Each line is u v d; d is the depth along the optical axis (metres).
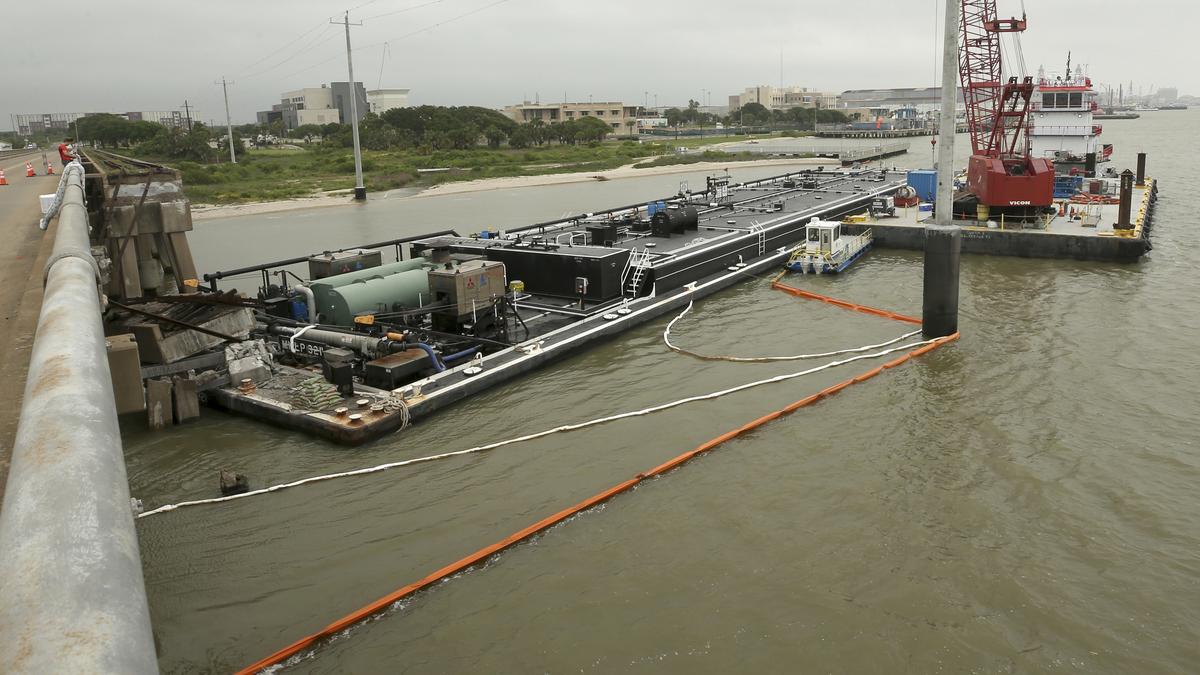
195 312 27.11
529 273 36.12
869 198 59.59
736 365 29.20
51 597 3.07
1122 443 22.03
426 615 15.80
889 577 16.50
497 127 192.62
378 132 163.50
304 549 18.05
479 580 16.81
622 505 19.59
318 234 68.44
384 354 26.31
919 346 30.67
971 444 22.34
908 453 21.91
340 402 24.47
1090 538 17.64
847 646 14.59
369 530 18.75
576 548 17.86
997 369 28.12
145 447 23.16
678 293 36.88
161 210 31.28
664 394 26.52
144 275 32.19
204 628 15.54
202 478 21.30
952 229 30.38
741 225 46.69
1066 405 24.77
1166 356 28.67
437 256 33.84
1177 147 142.38
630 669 14.20
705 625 15.23
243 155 150.75
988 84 63.03
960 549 17.39
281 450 22.84
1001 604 15.60
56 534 3.40
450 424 24.31
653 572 16.91
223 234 70.44
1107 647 14.39
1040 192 47.88
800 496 19.80
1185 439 22.11
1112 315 34.03
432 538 18.36
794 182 67.25
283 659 14.69
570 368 29.03
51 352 5.37
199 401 26.25
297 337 28.33
